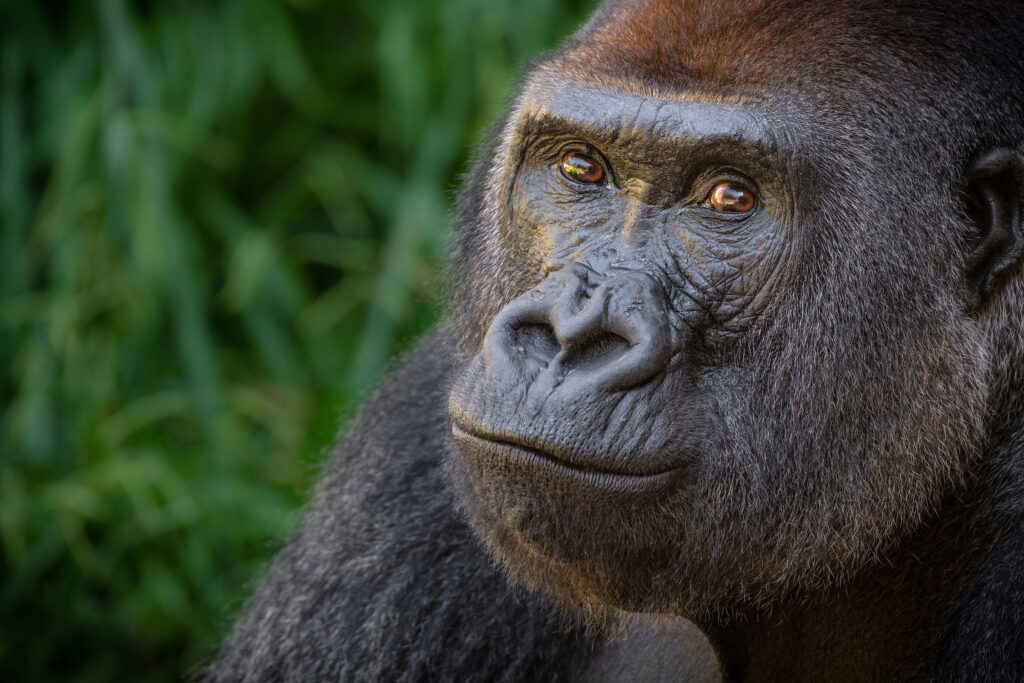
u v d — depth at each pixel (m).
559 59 10.91
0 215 24.45
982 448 10.39
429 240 23.52
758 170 9.74
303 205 25.81
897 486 10.14
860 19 10.04
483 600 12.20
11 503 22.52
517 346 9.34
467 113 24.50
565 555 9.48
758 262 9.83
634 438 9.17
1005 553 10.21
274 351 24.05
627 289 9.54
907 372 10.02
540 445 9.06
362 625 12.51
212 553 23.03
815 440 9.98
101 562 22.77
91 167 24.20
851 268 9.85
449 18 24.08
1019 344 10.21
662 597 9.98
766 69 9.93
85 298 23.92
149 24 24.75
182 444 24.36
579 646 12.11
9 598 22.67
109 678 22.84
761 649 11.01
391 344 23.48
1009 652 9.89
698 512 9.68
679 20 10.17
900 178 9.91
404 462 12.95
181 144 23.61
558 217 10.30
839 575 10.34
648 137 9.82
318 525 13.51
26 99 25.33
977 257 10.16
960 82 10.05
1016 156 10.05
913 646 10.85
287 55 24.47
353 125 26.00
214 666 14.32
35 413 23.12
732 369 9.91
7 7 24.95
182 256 23.45
